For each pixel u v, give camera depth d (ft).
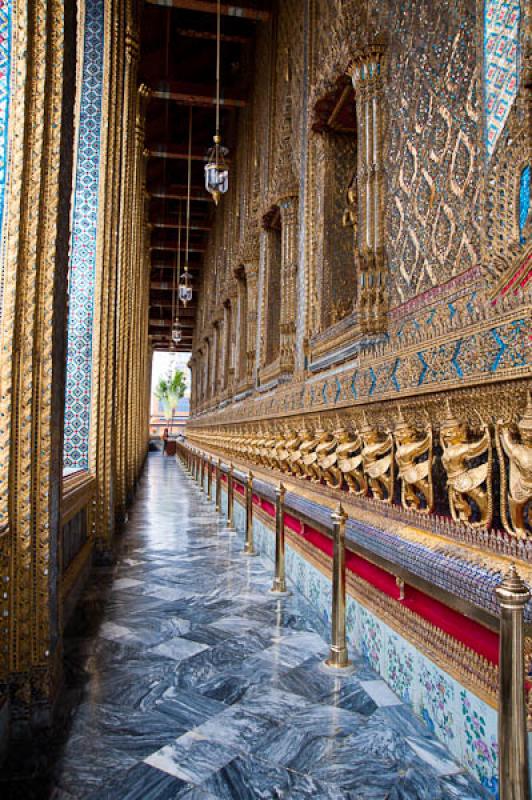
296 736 7.77
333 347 15.44
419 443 9.39
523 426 6.72
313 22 20.24
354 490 12.40
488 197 8.09
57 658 8.77
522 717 4.92
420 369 9.63
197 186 56.54
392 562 8.69
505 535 7.12
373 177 13.01
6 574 7.77
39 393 8.30
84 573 15.78
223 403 43.14
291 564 16.16
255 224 31.53
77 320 19.31
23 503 7.95
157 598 14.52
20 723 7.76
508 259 7.53
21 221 8.08
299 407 18.25
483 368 7.72
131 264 30.81
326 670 10.00
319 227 18.72
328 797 6.46
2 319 7.90
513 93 7.88
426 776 6.88
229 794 6.50
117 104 21.99
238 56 42.14
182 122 52.60
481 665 6.84
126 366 28.37
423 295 10.67
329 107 17.87
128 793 6.51
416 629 8.54
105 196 19.85
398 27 12.36
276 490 15.29
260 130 31.37
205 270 65.57
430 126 10.68
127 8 25.73
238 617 12.94
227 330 45.24
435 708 7.84
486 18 8.58
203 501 36.04
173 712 8.46
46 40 8.39
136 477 42.50
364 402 12.09
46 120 8.50
